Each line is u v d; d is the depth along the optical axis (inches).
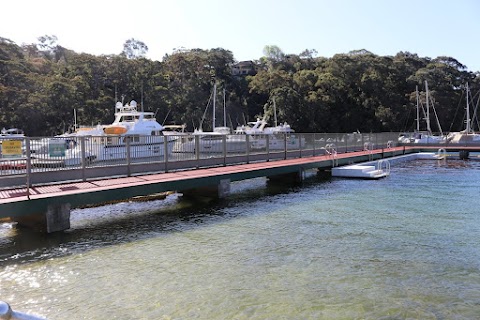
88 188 459.5
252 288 276.2
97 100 2516.0
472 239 397.1
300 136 1009.5
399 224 462.6
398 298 259.9
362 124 3230.8
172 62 3120.1
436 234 416.8
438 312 241.0
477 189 730.2
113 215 512.7
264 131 1601.9
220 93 3038.9
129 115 1037.8
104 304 252.1
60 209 417.7
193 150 700.7
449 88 3361.2
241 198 645.9
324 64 3604.8
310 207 569.9
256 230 438.3
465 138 1796.3
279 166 750.5
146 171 612.4
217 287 278.2
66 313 239.6
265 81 3267.7
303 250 363.3
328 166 964.0
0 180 446.6
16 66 2471.7
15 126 2150.6
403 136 1827.0
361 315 237.1
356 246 374.9
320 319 232.2
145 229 443.5
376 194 682.8
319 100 3026.6
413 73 3533.5
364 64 3393.2
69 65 2773.1
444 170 1082.1
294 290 272.7
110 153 578.9
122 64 2805.1
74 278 296.4
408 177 921.5
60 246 376.2
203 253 355.9
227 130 1695.4
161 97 2792.8
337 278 293.9
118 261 334.6
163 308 246.5
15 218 440.1
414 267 316.8
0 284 284.5
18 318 74.5
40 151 487.8
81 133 1053.8
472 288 275.7
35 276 300.4
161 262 331.9
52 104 2273.6
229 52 3850.9
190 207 566.9
